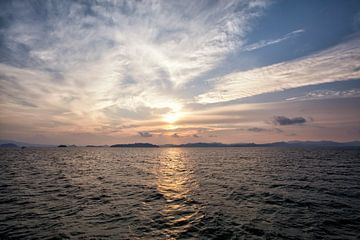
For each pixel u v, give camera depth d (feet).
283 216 40.91
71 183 75.46
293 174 96.27
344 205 47.91
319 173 99.19
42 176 91.45
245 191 62.03
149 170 116.37
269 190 63.10
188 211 44.19
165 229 34.86
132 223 37.45
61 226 35.76
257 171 108.37
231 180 81.25
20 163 153.58
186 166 138.51
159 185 72.18
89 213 42.65
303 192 60.39
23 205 47.73
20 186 68.90
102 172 107.24
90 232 33.45
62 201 51.37
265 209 45.24
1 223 36.73
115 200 52.65
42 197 55.01
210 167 130.31
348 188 65.62
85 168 125.59
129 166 139.54
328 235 32.60
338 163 151.94
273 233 33.24
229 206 47.52
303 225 36.50
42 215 41.14
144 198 54.70
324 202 50.31
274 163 154.81
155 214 42.27
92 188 66.80
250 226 36.09
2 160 177.68
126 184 74.08
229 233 33.30
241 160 189.16
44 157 227.40
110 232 33.50
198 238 31.63
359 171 106.52
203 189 65.16
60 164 150.00
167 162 173.17
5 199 52.60
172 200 52.70
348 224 36.88
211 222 37.91
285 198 53.83
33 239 30.78
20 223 36.86
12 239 30.71
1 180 80.07
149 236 32.19
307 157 222.48
